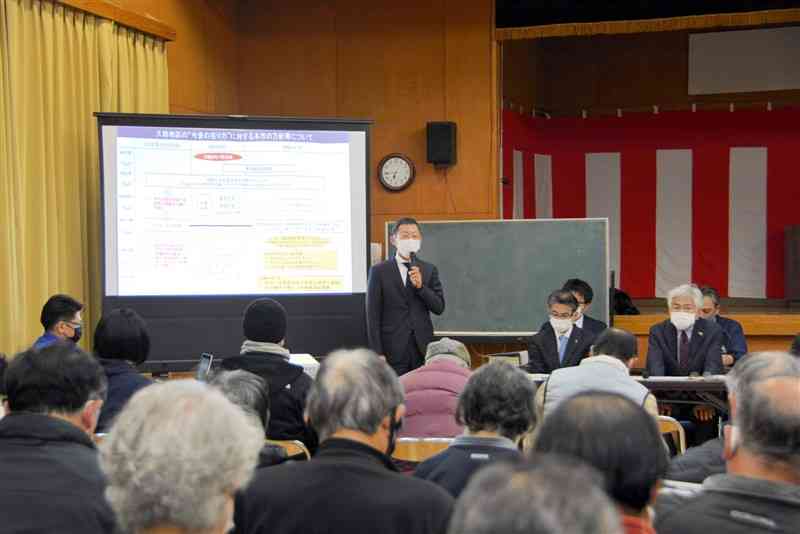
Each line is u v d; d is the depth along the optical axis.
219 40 8.48
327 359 2.06
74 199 6.17
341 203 6.64
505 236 8.08
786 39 11.12
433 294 5.94
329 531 1.77
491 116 8.59
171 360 6.33
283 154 6.55
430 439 3.13
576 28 8.40
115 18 6.45
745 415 1.62
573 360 5.71
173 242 6.36
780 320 7.86
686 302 5.41
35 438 1.94
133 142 6.26
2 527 1.79
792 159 11.22
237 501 1.83
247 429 1.41
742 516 1.54
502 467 0.86
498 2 8.65
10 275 5.54
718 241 11.48
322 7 8.83
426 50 8.69
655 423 1.46
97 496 1.86
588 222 7.97
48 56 5.92
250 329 3.56
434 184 8.66
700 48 11.47
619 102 11.82
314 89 8.83
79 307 4.84
